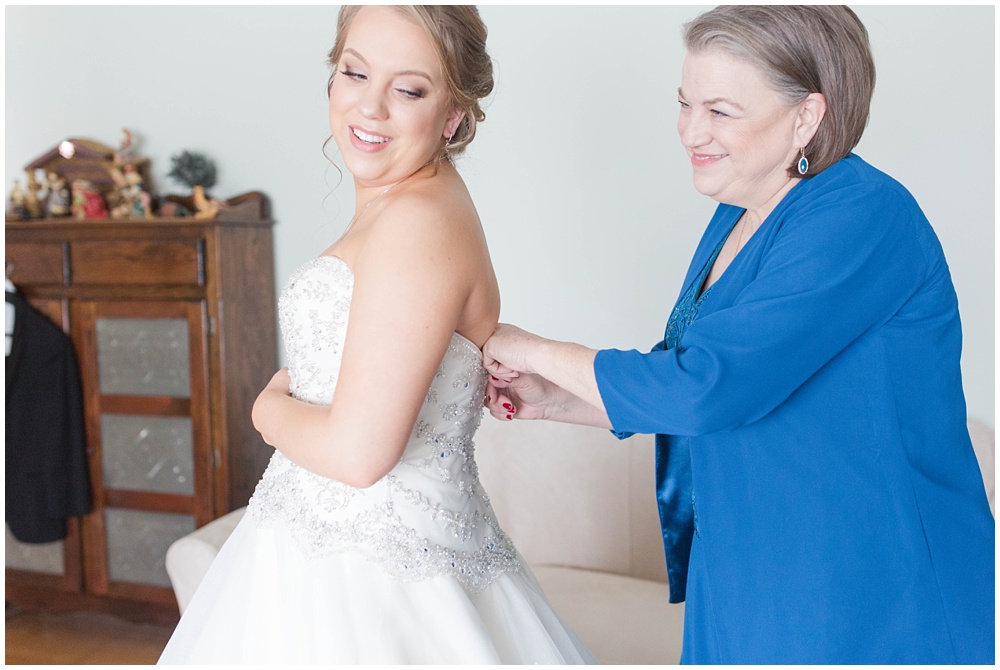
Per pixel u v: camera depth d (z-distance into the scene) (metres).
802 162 1.33
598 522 2.81
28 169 3.64
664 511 1.62
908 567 1.29
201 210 3.30
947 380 1.36
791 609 1.31
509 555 1.52
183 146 3.65
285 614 1.34
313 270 1.39
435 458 1.40
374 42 1.31
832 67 1.27
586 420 1.66
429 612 1.33
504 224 3.28
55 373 3.43
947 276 1.36
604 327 3.21
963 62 2.70
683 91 1.36
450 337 1.29
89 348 3.43
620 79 3.08
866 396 1.30
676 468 1.59
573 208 3.19
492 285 1.43
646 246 3.12
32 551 3.59
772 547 1.32
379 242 1.27
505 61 3.21
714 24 1.29
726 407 1.23
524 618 1.45
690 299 1.54
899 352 1.30
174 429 3.36
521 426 2.91
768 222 1.34
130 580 3.47
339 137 1.37
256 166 3.56
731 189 1.38
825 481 1.30
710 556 1.39
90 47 3.74
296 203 3.52
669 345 1.59
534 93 3.19
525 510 2.88
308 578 1.34
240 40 3.54
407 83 1.32
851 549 1.29
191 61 3.61
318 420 1.28
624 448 2.81
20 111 3.87
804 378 1.27
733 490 1.35
